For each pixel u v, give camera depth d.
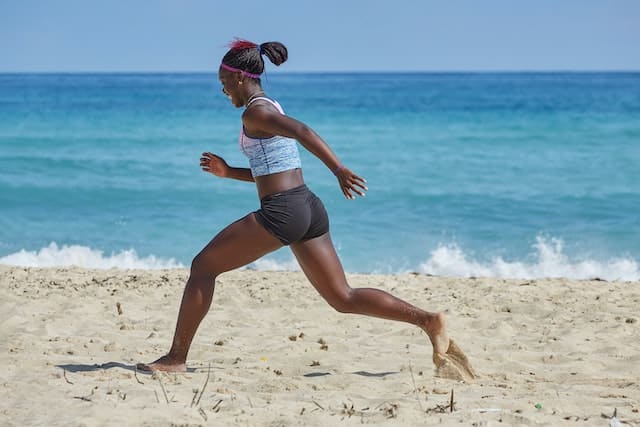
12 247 23.34
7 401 7.47
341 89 128.75
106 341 10.72
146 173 33.88
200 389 8.06
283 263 20.88
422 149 41.06
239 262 8.39
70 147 41.47
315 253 8.34
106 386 8.06
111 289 14.62
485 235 24.47
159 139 45.34
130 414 7.00
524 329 11.94
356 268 21.55
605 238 23.92
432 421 7.04
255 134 8.16
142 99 84.94
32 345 10.21
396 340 11.17
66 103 75.62
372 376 9.05
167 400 7.49
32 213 27.23
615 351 10.41
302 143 7.71
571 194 29.78
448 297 14.38
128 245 23.66
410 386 8.40
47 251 22.62
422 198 29.20
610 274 20.73
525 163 36.22
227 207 28.33
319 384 8.55
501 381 8.83
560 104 71.50
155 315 12.70
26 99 83.69
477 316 12.84
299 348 10.54
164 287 14.88
